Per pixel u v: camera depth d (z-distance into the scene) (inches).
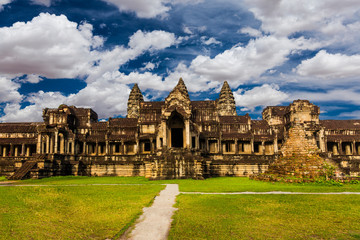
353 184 1486.2
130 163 2719.0
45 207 924.6
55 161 2586.1
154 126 2987.2
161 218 772.0
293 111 3019.2
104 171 2743.6
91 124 3211.1
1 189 1412.4
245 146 3056.1
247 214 809.5
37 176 2310.5
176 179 2100.1
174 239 593.6
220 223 716.7
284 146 1891.0
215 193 1235.2
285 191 1272.1
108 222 732.0
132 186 1592.0
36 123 3449.8
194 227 681.0
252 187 1444.4
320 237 615.2
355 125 3228.3
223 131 3125.0
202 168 2169.0
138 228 678.5
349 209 861.8
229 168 2682.1
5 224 700.7
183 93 2551.7
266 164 2687.0
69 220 755.4
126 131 3122.5
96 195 1198.3
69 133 2908.5
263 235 626.2
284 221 737.0
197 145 2551.7
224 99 5246.1
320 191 1253.7
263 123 3265.3
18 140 3097.9
